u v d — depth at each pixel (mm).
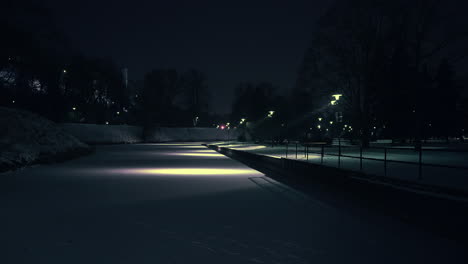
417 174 16062
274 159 22500
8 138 26219
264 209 9992
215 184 15719
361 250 6281
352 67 42125
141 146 76500
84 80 74875
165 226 8000
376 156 30422
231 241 6820
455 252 6176
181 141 115938
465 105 65438
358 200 11367
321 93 44250
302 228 7844
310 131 69500
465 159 27078
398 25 39594
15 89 50438
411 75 39344
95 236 7148
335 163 23016
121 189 14117
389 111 46188
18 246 6457
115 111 99250
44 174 20125
